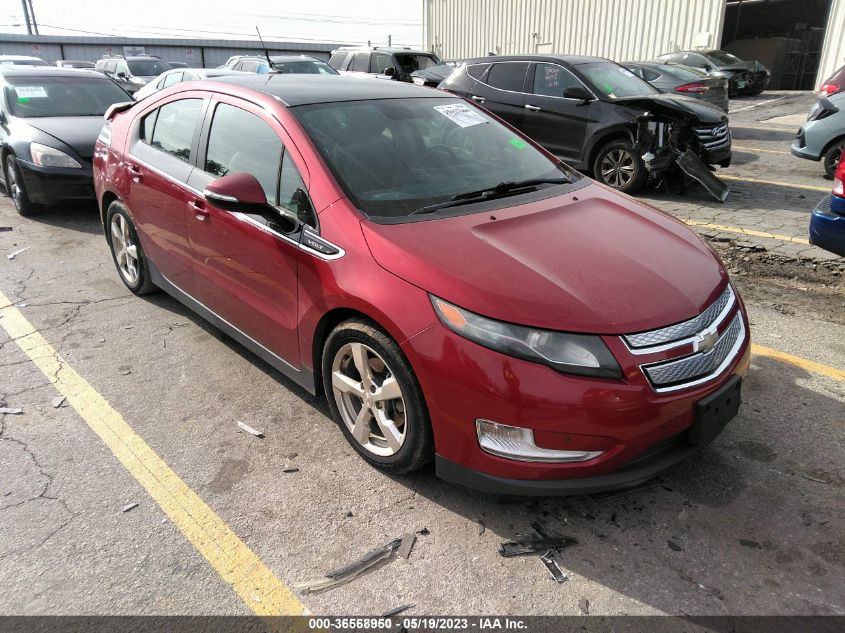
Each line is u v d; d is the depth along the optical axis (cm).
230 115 354
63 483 283
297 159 305
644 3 1981
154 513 265
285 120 318
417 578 232
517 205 310
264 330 332
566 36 2170
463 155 346
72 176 671
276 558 242
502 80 922
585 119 829
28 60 1812
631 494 274
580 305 235
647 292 247
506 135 383
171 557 242
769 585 227
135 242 456
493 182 331
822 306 464
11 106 749
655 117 773
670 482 281
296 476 288
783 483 278
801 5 2858
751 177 902
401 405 269
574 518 261
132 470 292
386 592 227
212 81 385
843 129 842
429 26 2591
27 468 293
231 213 332
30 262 573
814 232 447
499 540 249
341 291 267
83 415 335
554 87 866
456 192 313
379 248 263
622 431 227
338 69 1566
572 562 238
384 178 305
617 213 319
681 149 782
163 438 316
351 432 296
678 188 841
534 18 2234
